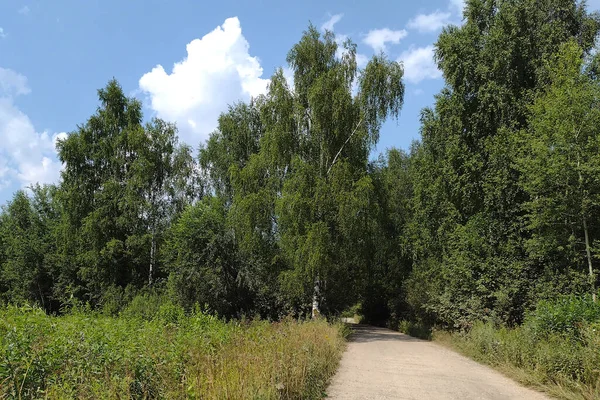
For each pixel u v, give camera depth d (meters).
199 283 26.88
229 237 27.38
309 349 9.59
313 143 24.27
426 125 25.67
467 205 22.89
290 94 24.72
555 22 21.11
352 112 23.48
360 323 45.44
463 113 22.88
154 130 36.56
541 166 15.49
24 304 8.44
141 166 34.03
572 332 10.83
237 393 5.33
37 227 40.72
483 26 24.44
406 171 39.47
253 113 33.84
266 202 23.89
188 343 8.23
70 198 34.75
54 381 5.10
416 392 8.64
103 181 35.25
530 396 8.55
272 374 6.48
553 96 16.12
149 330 9.57
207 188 37.62
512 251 18.23
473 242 19.17
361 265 25.88
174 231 28.86
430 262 27.56
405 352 16.19
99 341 6.88
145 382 5.63
